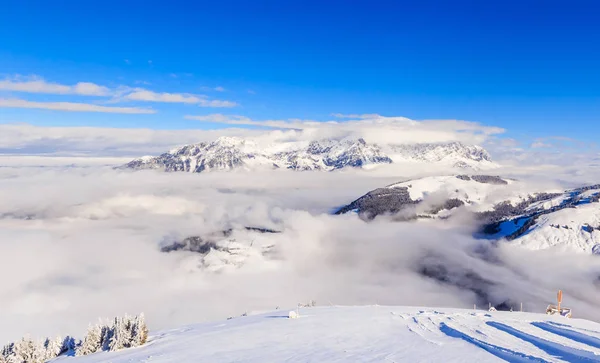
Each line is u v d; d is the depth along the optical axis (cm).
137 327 3638
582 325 3262
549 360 2045
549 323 3150
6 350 4194
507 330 2936
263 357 2531
